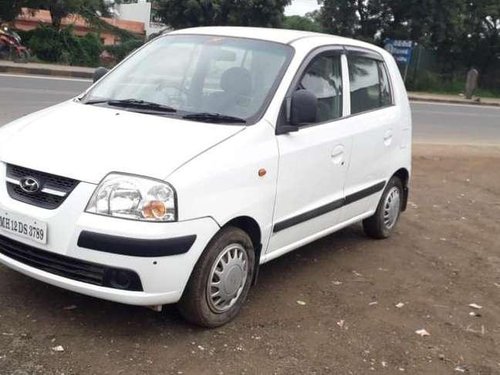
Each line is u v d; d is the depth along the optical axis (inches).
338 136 195.0
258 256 168.6
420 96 1172.5
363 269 214.4
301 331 162.9
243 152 156.4
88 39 1054.4
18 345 140.6
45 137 153.3
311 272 205.8
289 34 198.7
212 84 178.9
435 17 1346.0
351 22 1374.3
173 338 151.0
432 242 255.6
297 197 177.9
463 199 340.8
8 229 145.5
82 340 145.7
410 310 185.0
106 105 177.2
